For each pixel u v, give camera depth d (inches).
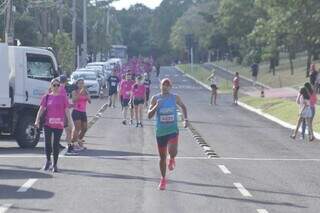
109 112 2047.2
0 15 2787.9
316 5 2201.0
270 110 2100.1
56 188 769.6
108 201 692.7
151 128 1585.9
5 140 1304.1
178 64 7810.0
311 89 1417.3
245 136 1470.2
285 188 791.7
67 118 921.5
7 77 1163.9
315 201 708.7
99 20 6195.9
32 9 3560.5
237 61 5634.8
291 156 1127.0
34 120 1203.2
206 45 6067.9
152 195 730.8
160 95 773.9
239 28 4596.5
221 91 3309.5
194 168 952.3
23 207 658.2
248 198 719.7
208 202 693.3
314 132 1546.5
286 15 2252.7
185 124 788.6
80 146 1147.9
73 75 2758.4
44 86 1211.9
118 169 931.3
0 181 816.9
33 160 1018.7
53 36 3479.3
